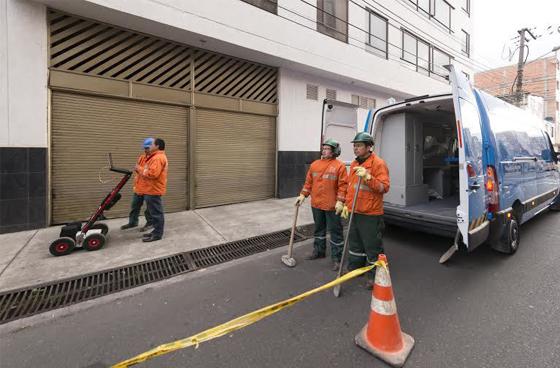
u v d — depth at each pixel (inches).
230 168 288.5
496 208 145.6
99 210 164.4
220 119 279.3
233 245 175.0
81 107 209.2
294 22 299.0
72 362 80.1
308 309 105.9
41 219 195.9
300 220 229.9
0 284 121.5
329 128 250.2
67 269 136.3
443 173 234.1
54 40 198.1
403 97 478.3
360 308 106.6
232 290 121.3
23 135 188.7
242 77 293.1
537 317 98.0
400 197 193.5
